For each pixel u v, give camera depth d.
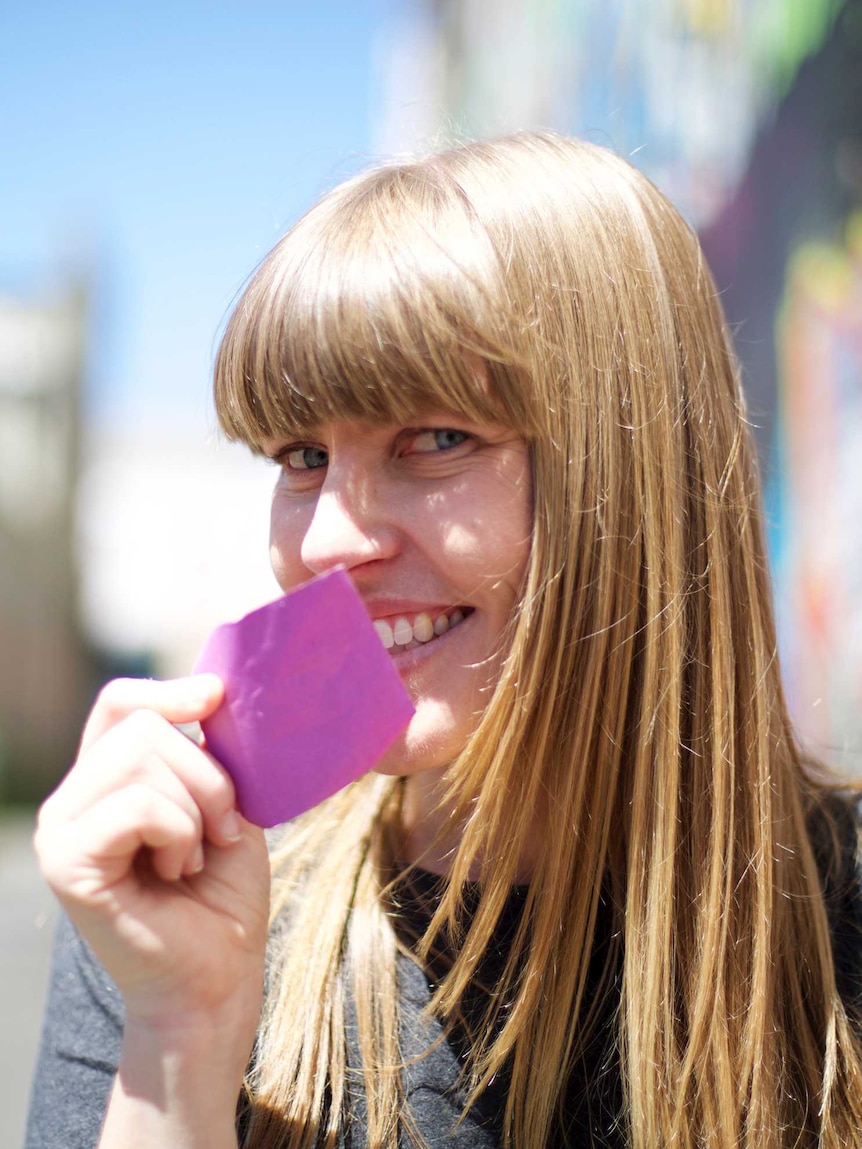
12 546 13.36
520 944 0.94
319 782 0.78
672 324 1.05
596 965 0.98
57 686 13.55
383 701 0.79
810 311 2.77
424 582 0.92
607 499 0.97
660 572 1.00
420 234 0.89
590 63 4.29
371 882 1.01
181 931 0.75
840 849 1.11
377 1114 0.88
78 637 13.86
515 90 5.63
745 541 1.08
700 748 1.01
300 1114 0.87
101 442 20.33
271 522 1.01
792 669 2.95
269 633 0.79
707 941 0.96
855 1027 0.99
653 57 3.59
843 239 2.59
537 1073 0.89
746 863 1.01
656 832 0.97
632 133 3.78
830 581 2.65
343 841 1.08
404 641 0.94
